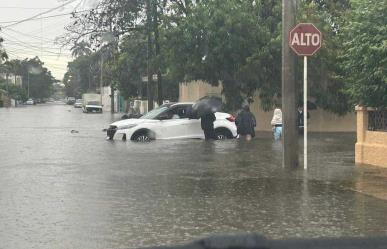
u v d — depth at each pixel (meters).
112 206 8.82
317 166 13.36
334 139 22.39
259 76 25.70
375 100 13.61
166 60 27.16
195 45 25.36
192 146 18.61
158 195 9.75
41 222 7.74
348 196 9.66
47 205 8.87
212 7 25.03
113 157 15.32
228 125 22.05
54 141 21.16
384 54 12.46
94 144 19.56
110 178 11.56
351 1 13.89
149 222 7.77
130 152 16.64
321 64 25.45
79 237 6.97
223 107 27.03
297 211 8.48
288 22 12.58
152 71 31.31
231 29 24.94
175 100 46.12
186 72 26.30
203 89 31.86
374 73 12.70
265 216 8.14
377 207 8.75
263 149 17.62
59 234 7.11
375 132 13.63
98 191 10.09
